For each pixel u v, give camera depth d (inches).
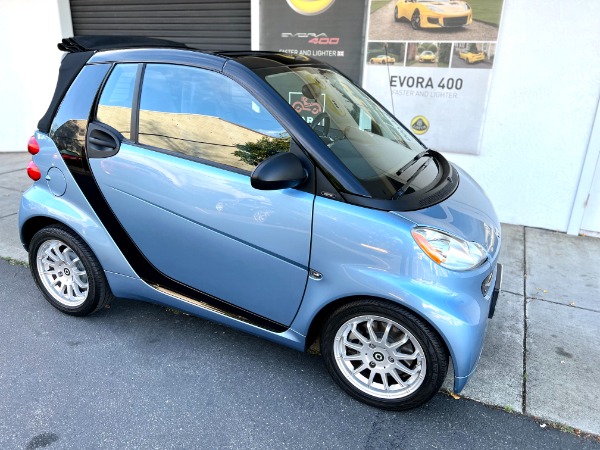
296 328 95.6
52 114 112.5
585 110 168.9
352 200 84.8
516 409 95.2
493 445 86.9
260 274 94.5
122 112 104.2
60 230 115.0
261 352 111.7
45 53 272.4
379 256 83.7
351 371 96.2
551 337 118.6
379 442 87.0
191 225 97.4
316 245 87.1
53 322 121.4
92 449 83.8
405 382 91.8
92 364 106.0
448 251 82.6
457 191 101.0
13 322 121.0
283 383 101.7
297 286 91.8
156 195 99.4
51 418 90.4
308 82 104.6
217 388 99.7
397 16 183.6
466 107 184.1
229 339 116.3
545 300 135.9
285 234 89.0
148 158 99.7
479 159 189.0
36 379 100.7
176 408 94.0
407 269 82.7
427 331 84.1
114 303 130.5
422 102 189.8
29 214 117.3
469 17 173.5
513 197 189.2
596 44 161.0
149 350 111.3
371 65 193.5
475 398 98.2
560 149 176.4
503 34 170.9
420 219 84.0
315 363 108.4
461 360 83.4
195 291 104.3
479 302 85.6
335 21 196.4
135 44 117.4
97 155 104.7
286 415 93.0
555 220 186.2
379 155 99.3
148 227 102.9
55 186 112.9
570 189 179.8
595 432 89.7
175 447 84.8
